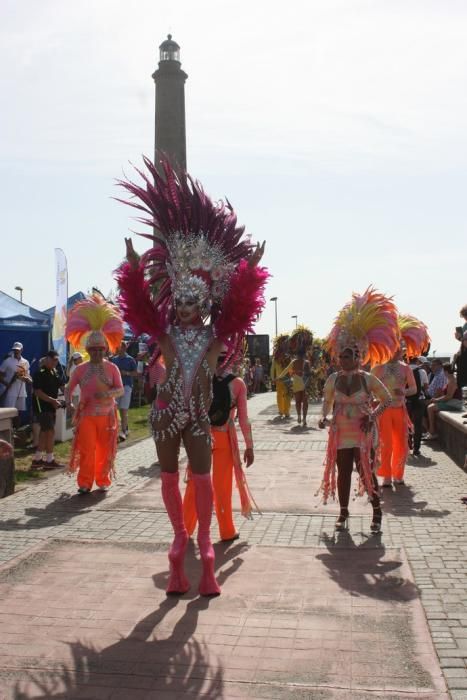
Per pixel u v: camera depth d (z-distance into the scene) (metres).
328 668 3.91
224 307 5.32
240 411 6.40
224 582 5.32
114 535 6.68
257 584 5.26
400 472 9.07
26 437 13.98
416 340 9.30
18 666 4.01
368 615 4.63
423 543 6.29
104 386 8.68
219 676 3.86
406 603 4.82
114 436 8.82
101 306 9.01
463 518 7.23
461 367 10.30
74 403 13.45
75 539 6.48
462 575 5.38
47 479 9.92
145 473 10.27
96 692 3.71
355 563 5.72
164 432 5.13
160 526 7.01
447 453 12.05
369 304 7.39
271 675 3.85
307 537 6.57
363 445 6.78
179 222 5.53
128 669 3.96
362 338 7.27
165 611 4.77
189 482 6.44
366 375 6.96
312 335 17.59
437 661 3.96
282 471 10.20
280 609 4.77
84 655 4.13
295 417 19.69
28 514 7.60
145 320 5.29
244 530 6.86
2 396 13.91
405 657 4.02
